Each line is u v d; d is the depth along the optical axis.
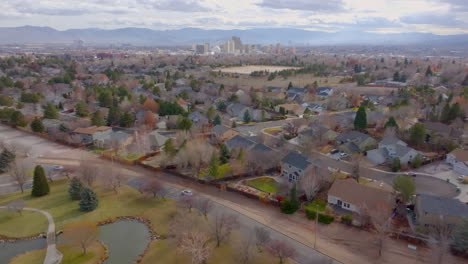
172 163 69.25
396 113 96.31
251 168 66.50
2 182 64.50
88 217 51.72
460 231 41.47
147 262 41.38
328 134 85.44
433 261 39.75
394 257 41.72
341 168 69.56
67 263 41.38
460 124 89.81
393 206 50.66
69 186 59.44
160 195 58.62
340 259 41.62
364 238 45.59
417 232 45.22
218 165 65.88
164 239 46.31
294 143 85.94
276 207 54.41
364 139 79.94
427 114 102.44
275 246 41.69
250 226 49.06
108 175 60.81
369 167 70.12
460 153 69.06
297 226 48.97
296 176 62.28
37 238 46.88
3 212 53.22
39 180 58.38
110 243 45.81
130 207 55.03
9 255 43.38
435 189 59.47
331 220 49.44
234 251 43.00
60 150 81.81
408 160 71.12
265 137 91.19
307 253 42.81
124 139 82.69
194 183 63.53
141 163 71.75
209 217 50.94
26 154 77.75
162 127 100.69
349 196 52.34
